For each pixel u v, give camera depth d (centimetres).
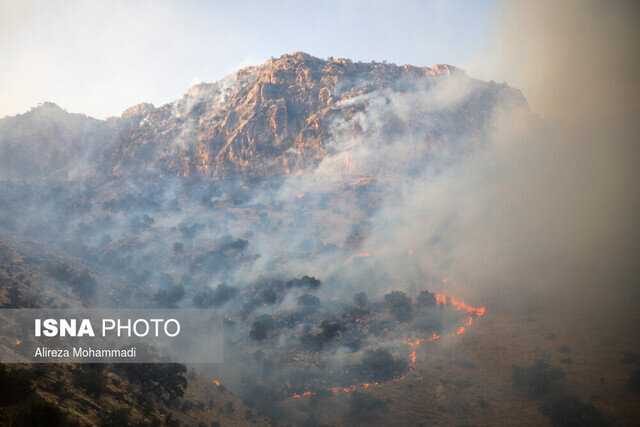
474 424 5316
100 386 4075
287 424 5416
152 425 3897
